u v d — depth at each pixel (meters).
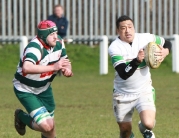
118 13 69.75
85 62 65.94
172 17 70.00
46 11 69.56
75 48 68.50
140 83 22.47
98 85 49.53
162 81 52.22
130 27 22.42
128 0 69.75
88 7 69.62
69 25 69.44
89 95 42.97
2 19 69.12
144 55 21.92
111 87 48.06
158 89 46.41
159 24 69.94
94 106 37.53
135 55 22.34
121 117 22.84
